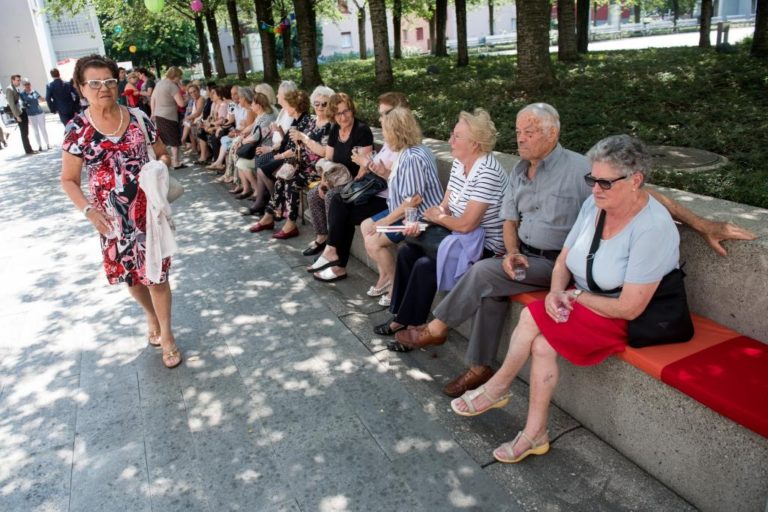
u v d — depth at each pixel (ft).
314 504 7.91
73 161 10.11
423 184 12.59
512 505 7.68
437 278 11.02
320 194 15.99
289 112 19.57
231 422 9.78
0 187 30.32
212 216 21.77
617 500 7.63
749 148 14.49
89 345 12.81
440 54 72.64
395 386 10.51
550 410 9.44
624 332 7.92
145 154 10.63
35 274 17.37
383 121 12.68
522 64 26.63
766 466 6.42
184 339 12.68
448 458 8.61
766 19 31.91
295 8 46.42
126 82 44.39
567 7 42.83
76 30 114.52
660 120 18.47
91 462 9.05
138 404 10.50
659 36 104.78
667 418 7.47
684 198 9.86
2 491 8.55
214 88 30.14
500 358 10.73
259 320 13.37
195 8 46.50
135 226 10.58
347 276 15.61
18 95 40.42
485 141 10.63
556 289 8.84
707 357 7.41
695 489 7.34
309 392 10.48
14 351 12.74
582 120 19.56
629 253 7.68
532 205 9.82
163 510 7.99
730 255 7.97
